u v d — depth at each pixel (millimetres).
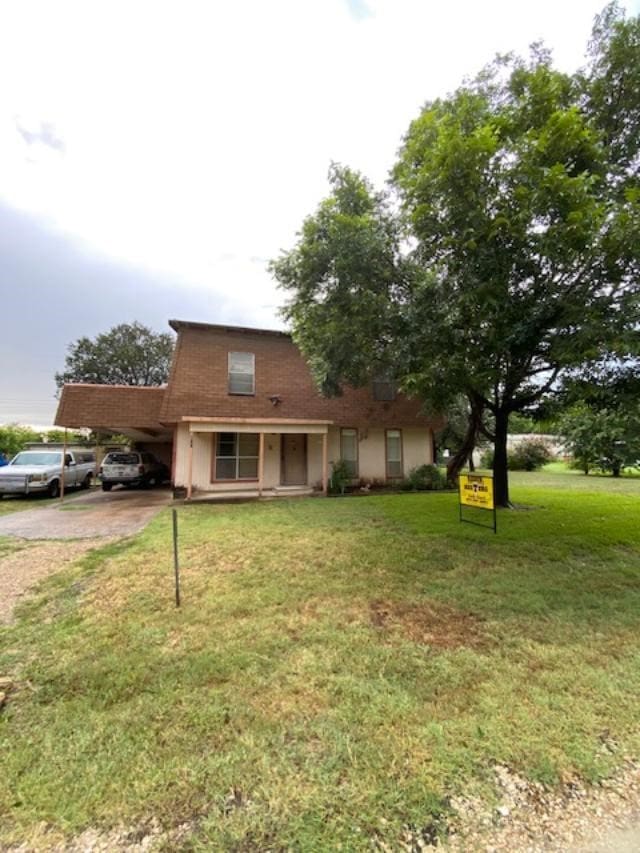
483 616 4000
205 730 2371
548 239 4719
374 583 4844
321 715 2496
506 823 1828
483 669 3035
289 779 2020
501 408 9586
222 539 6879
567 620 3936
